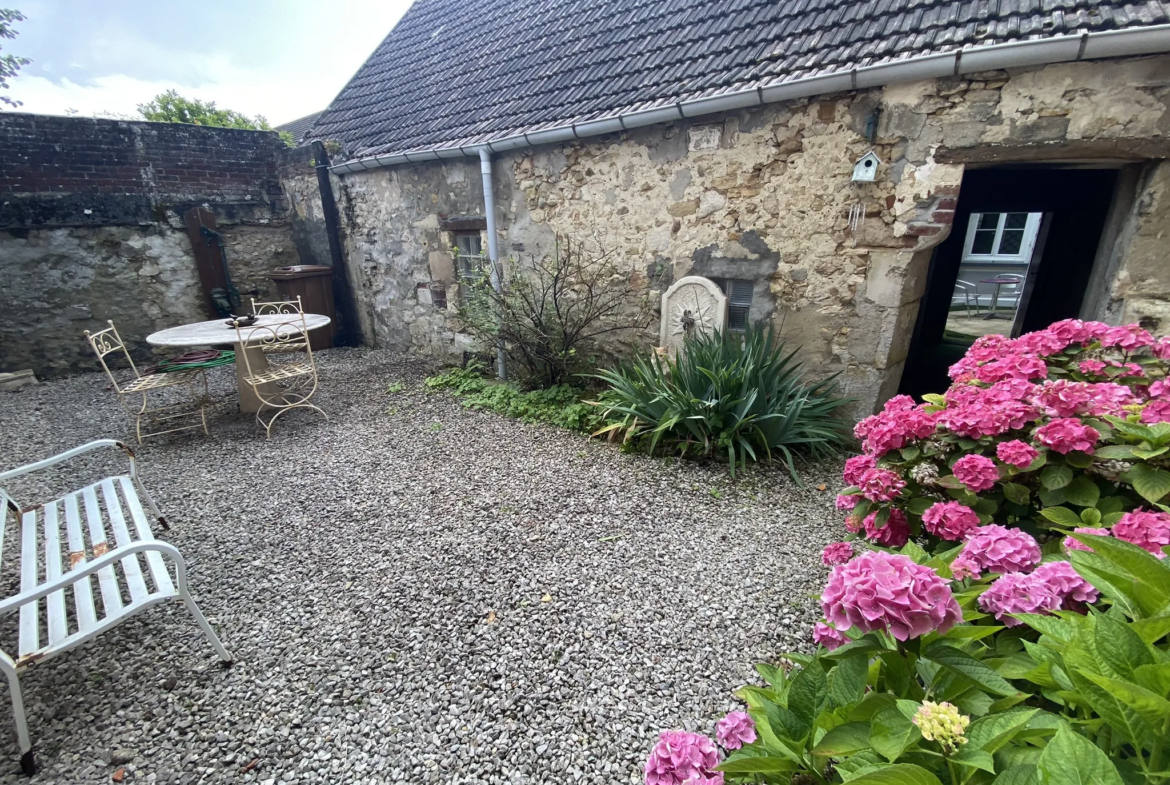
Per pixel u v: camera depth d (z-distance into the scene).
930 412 1.94
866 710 0.98
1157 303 2.76
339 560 2.64
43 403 5.33
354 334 7.62
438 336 6.47
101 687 1.91
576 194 4.70
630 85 4.35
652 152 4.15
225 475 3.65
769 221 3.74
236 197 7.21
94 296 6.33
